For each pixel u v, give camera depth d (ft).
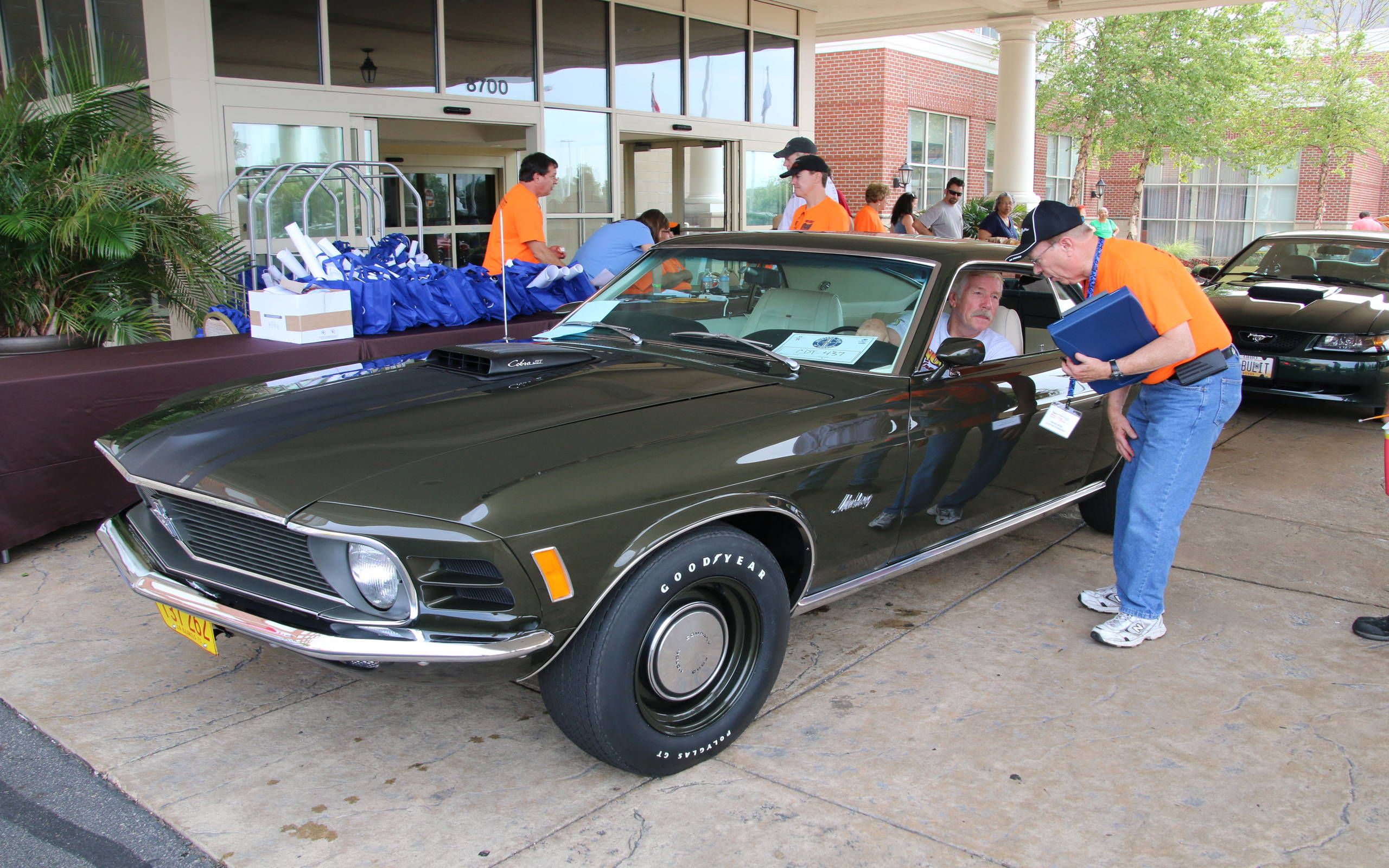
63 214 20.42
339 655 8.04
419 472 8.63
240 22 26.11
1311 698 11.46
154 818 8.98
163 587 9.21
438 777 9.70
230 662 12.00
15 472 14.69
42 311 21.16
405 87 30.04
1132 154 99.04
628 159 43.09
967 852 8.66
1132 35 71.56
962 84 76.23
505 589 8.27
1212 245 102.68
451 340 19.66
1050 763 10.03
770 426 10.20
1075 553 16.21
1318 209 88.84
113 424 15.58
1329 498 19.47
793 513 10.22
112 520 10.55
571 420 9.81
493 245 22.82
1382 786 9.71
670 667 9.41
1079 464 14.74
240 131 26.32
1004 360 13.20
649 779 9.71
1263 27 70.54
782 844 8.71
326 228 28.58
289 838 8.71
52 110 23.27
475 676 8.52
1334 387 25.08
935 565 15.61
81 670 11.72
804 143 24.47
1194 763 10.09
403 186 37.60
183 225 22.13
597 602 8.65
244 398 10.86
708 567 9.38
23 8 29.25
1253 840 8.87
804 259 13.15
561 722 9.20
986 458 12.67
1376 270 28.50
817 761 10.03
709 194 43.29
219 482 8.93
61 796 9.29
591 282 22.40
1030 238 11.90
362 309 18.74
